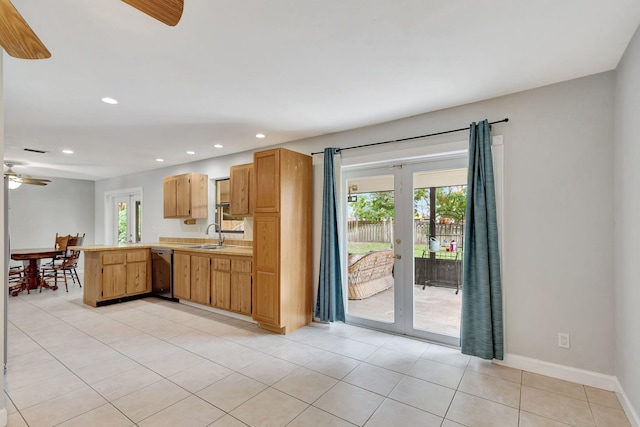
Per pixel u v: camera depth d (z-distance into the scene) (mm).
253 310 3770
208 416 2092
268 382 2531
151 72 2408
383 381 2553
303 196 3912
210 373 2676
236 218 5273
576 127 2535
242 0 1615
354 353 3094
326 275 3824
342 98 2914
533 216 2695
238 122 3594
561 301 2586
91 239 8289
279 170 3596
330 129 3848
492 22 1827
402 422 2043
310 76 2486
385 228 3730
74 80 2527
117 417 2070
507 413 2133
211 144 4562
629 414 2045
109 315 4281
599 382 2432
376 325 3756
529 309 2711
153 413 2117
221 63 2285
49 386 2445
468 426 2004
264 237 3691
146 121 3541
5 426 1966
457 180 3279
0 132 1986
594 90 2471
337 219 3854
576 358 2523
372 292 3826
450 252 3322
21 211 7371
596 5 1681
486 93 2801
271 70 2393
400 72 2428
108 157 5445
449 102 3000
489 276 2789
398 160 3588
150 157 5438
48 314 4312
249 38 1972
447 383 2520
